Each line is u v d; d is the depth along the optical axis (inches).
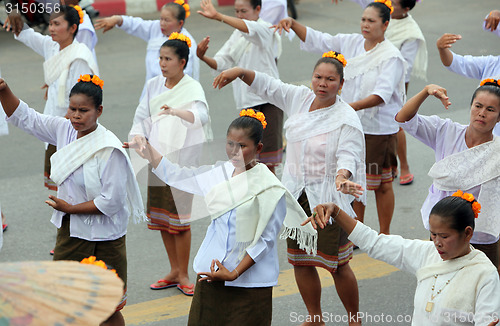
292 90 238.5
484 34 667.4
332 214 170.7
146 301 254.2
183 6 350.0
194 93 250.7
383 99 283.1
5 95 209.3
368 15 290.4
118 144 200.4
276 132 335.3
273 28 343.3
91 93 195.3
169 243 260.8
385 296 251.8
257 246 175.8
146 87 269.4
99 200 197.5
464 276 149.9
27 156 410.3
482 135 204.8
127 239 307.4
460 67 271.9
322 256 219.5
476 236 207.6
